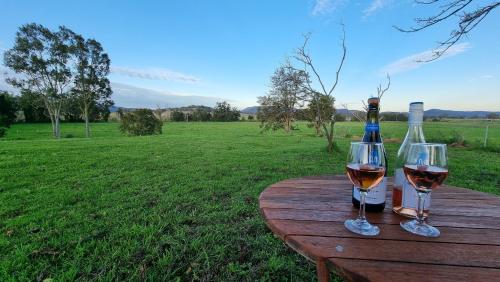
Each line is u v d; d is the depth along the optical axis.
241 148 9.44
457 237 0.81
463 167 6.14
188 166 5.87
